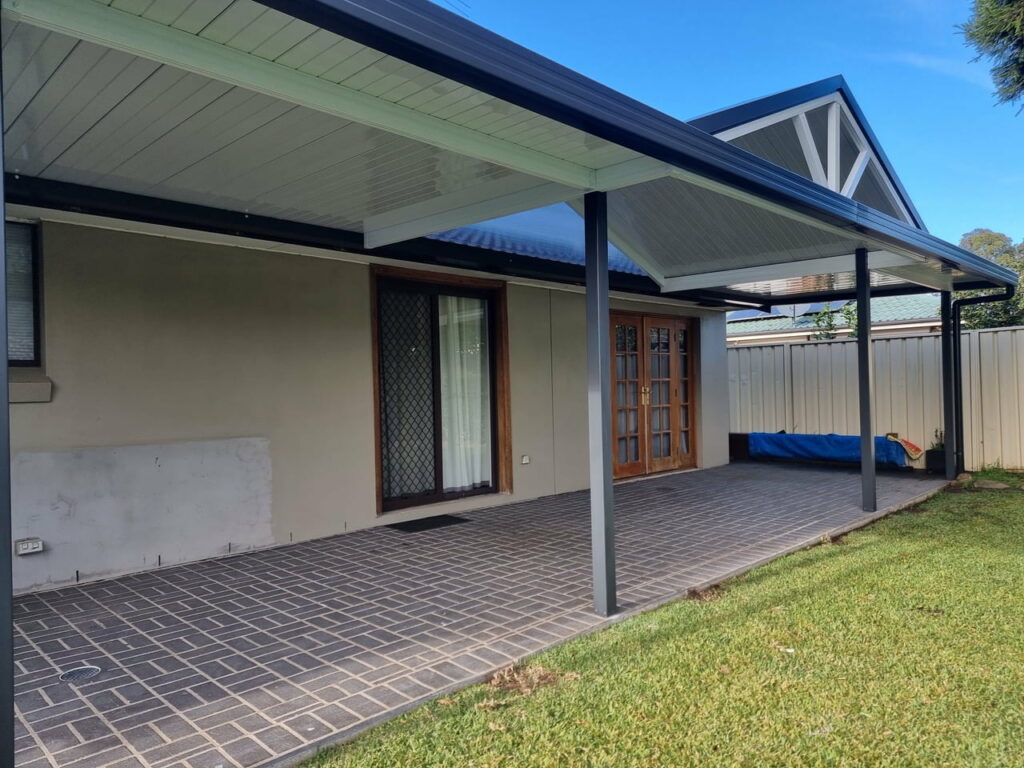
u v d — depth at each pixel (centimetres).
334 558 519
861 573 465
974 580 446
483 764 242
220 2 202
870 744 254
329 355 595
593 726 267
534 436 778
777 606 401
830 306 1423
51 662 330
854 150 655
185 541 506
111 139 329
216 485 523
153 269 493
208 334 521
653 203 590
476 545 556
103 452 468
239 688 299
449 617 386
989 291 976
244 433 540
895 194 702
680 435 1005
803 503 723
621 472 904
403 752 249
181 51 221
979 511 678
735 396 1188
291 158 362
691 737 259
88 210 413
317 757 246
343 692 294
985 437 937
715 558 503
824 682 303
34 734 262
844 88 582
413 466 681
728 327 1691
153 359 493
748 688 297
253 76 240
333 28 204
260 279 550
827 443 1015
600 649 338
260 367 550
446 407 714
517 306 762
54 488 448
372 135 328
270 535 554
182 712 278
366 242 528
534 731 263
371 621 381
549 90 263
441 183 412
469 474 735
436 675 310
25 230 452
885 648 338
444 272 680
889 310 1446
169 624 380
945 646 340
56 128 314
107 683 306
